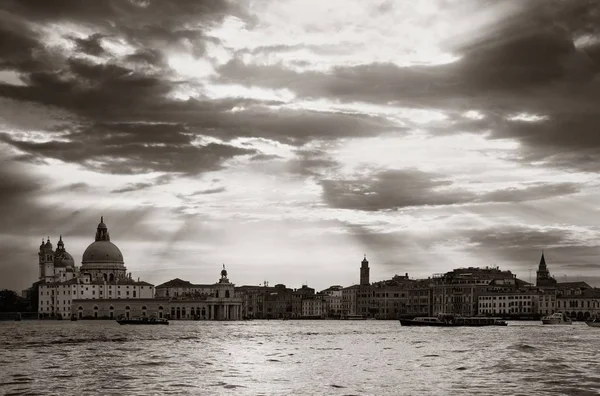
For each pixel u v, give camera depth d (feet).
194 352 631.97
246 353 620.08
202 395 368.48
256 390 384.68
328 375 447.01
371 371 467.11
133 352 630.74
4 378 432.66
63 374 452.76
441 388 389.60
